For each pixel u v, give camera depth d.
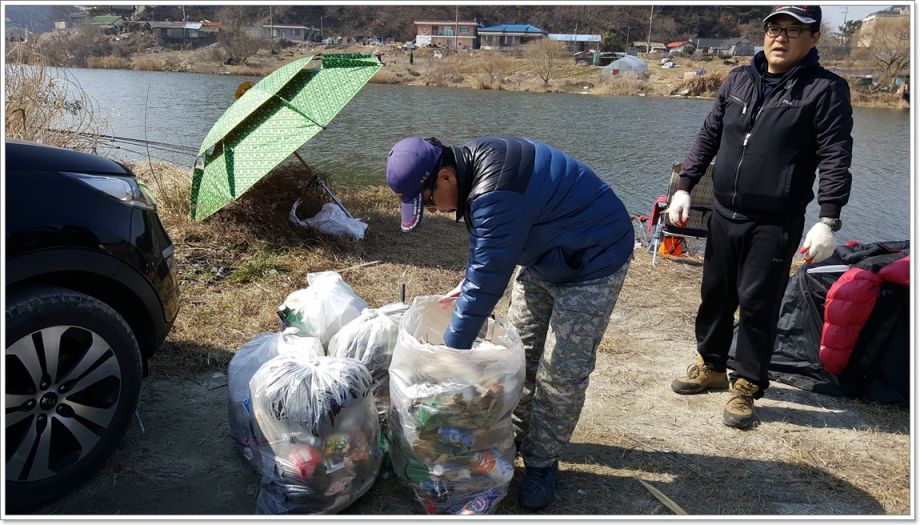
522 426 2.78
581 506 2.58
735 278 3.22
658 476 2.81
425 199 2.18
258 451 2.36
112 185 2.53
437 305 2.63
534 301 2.61
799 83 2.86
